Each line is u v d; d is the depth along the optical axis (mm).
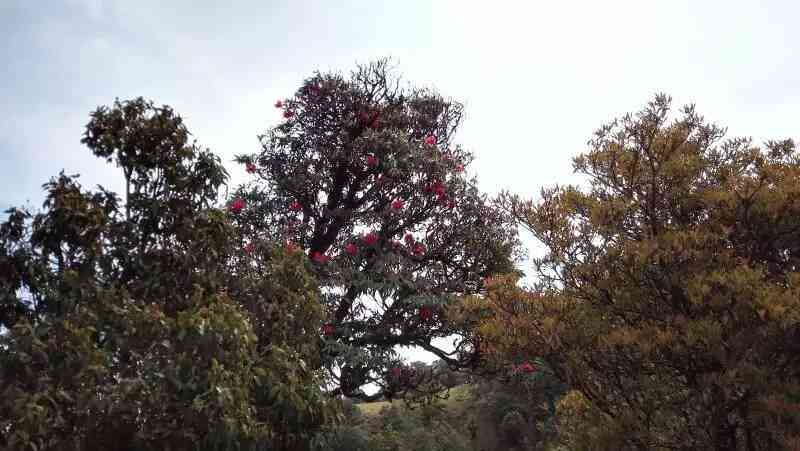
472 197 12523
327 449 9641
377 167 12219
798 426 4695
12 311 6441
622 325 6332
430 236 12430
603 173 6789
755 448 5488
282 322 7727
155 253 7094
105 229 6812
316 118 13227
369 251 11898
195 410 5672
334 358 10398
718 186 6273
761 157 6207
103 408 5504
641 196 6508
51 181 6812
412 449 14820
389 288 10695
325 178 12617
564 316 6336
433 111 13820
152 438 5742
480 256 12039
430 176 12273
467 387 22750
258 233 11086
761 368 5078
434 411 17500
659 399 5730
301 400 6785
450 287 11797
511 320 6469
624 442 5586
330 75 13328
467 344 11625
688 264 5656
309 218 12633
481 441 18031
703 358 5344
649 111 6395
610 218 6195
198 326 5988
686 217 6445
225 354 6164
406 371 11250
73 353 5613
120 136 7238
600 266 6285
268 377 6723
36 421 5105
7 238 6543
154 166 7418
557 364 6480
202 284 7281
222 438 5680
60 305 6363
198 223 7406
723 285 5277
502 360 7125
